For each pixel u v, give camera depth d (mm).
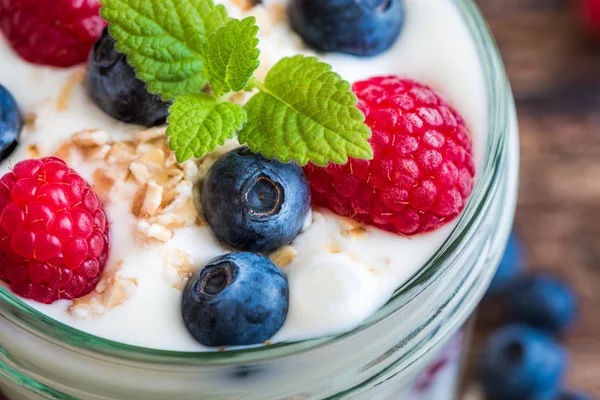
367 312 222
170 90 230
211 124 224
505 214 252
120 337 221
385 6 243
